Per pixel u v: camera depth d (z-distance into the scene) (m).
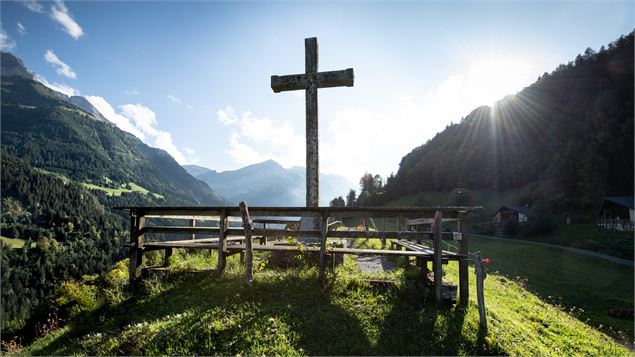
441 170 125.50
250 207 7.24
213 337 5.09
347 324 5.58
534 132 119.19
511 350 5.54
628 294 18.75
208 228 7.77
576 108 118.12
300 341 5.12
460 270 6.64
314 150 10.62
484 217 85.50
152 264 8.73
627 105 95.75
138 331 5.33
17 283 85.62
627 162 76.69
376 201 140.00
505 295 11.27
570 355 6.66
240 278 7.05
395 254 6.86
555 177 84.00
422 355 5.04
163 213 7.88
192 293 6.77
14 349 6.34
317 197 10.48
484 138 131.50
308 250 7.26
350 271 7.83
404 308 6.17
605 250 36.69
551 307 11.75
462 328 5.75
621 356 7.38
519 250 38.69
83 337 5.74
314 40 11.02
